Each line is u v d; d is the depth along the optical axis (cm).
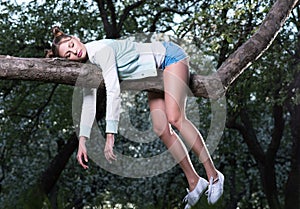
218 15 913
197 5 1151
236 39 955
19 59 334
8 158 1509
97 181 1812
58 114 1451
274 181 1408
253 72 1078
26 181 1717
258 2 888
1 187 1692
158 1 1164
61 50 363
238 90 1110
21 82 1326
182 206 405
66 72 341
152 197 1773
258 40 386
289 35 1073
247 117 1398
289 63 1075
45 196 329
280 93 1109
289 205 1365
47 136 1634
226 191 1792
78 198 1808
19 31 1229
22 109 1448
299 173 1355
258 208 1919
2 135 1455
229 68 378
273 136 1395
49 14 1244
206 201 360
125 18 1220
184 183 1745
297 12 1062
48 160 1748
